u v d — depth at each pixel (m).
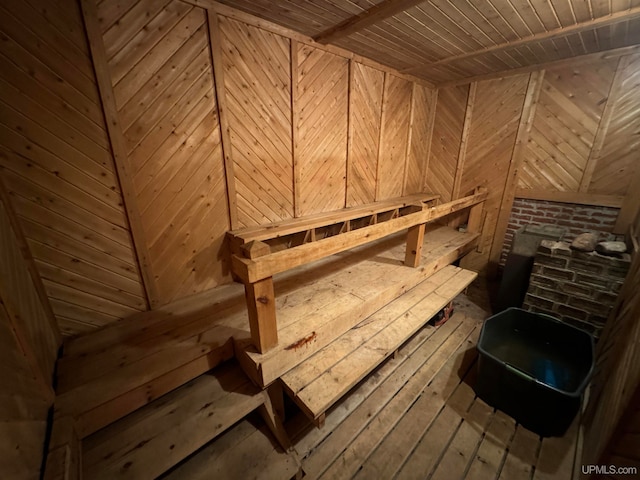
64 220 1.48
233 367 1.60
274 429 1.45
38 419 1.02
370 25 1.94
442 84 3.59
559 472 1.47
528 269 2.66
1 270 1.02
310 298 1.97
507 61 2.75
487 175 3.45
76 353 1.46
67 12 1.31
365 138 3.02
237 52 1.88
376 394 1.93
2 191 1.25
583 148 2.72
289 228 2.23
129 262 1.74
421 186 4.09
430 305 2.13
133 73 1.53
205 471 1.31
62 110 1.38
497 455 1.56
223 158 1.99
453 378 2.09
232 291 2.11
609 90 2.50
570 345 2.04
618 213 2.60
